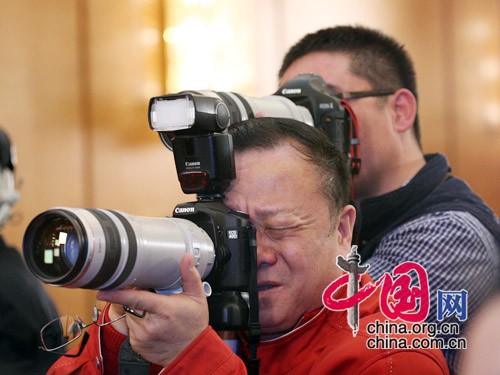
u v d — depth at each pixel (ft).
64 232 6.05
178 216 7.36
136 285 6.45
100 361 7.81
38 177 17.16
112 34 18.11
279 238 7.55
